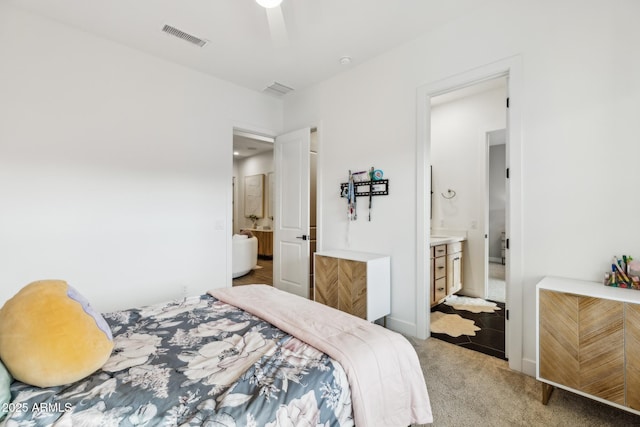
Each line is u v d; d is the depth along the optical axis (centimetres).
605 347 145
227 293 194
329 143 332
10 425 78
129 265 270
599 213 173
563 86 184
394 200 274
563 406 164
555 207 187
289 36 253
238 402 88
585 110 177
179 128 302
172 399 90
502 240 634
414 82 258
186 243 307
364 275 250
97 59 253
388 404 114
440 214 406
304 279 357
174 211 299
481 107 368
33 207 224
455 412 160
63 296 108
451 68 234
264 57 288
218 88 331
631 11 164
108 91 258
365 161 297
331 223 330
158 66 287
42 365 92
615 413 158
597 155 174
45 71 228
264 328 142
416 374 127
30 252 222
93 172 251
